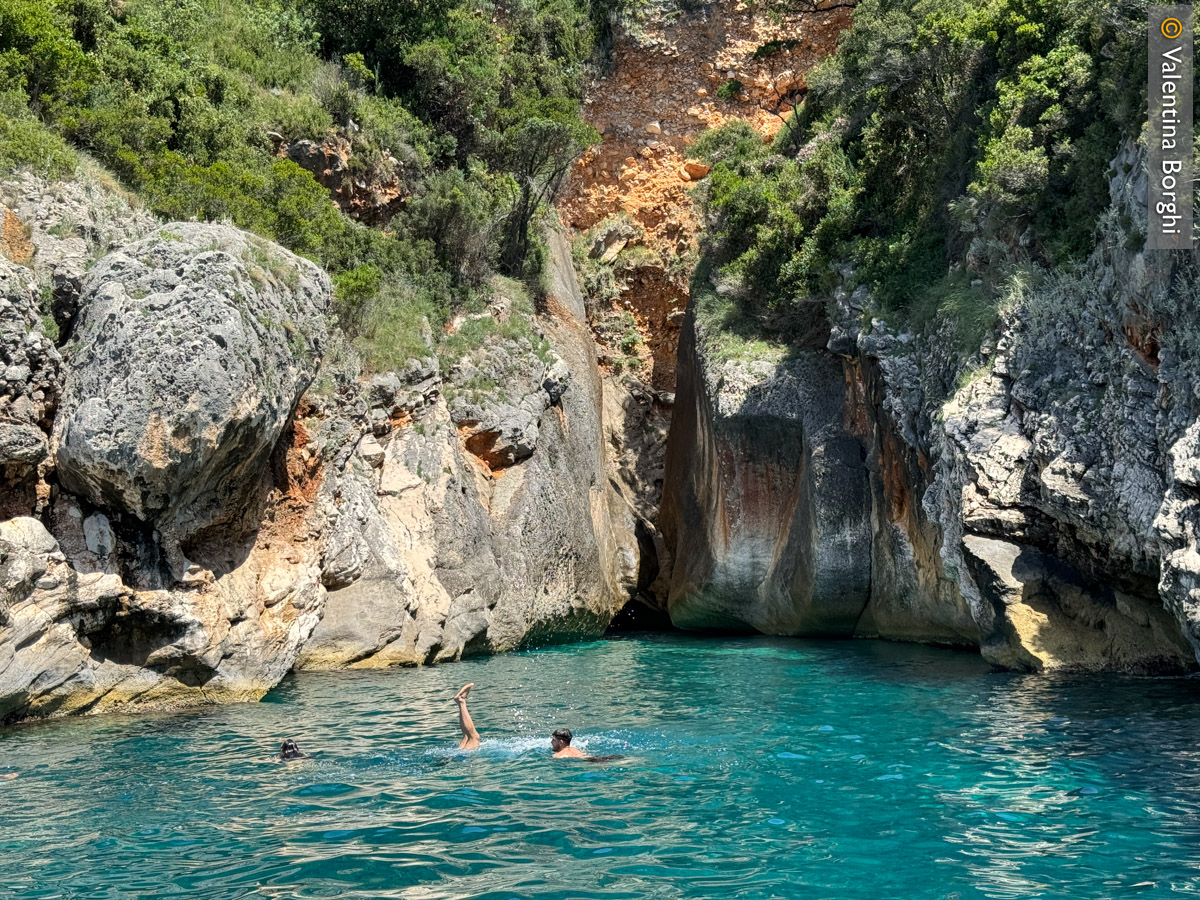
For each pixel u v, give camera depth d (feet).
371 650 59.93
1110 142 52.49
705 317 92.94
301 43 94.99
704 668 60.13
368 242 82.43
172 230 49.08
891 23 72.38
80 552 42.65
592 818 26.45
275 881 21.76
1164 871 21.80
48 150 52.95
